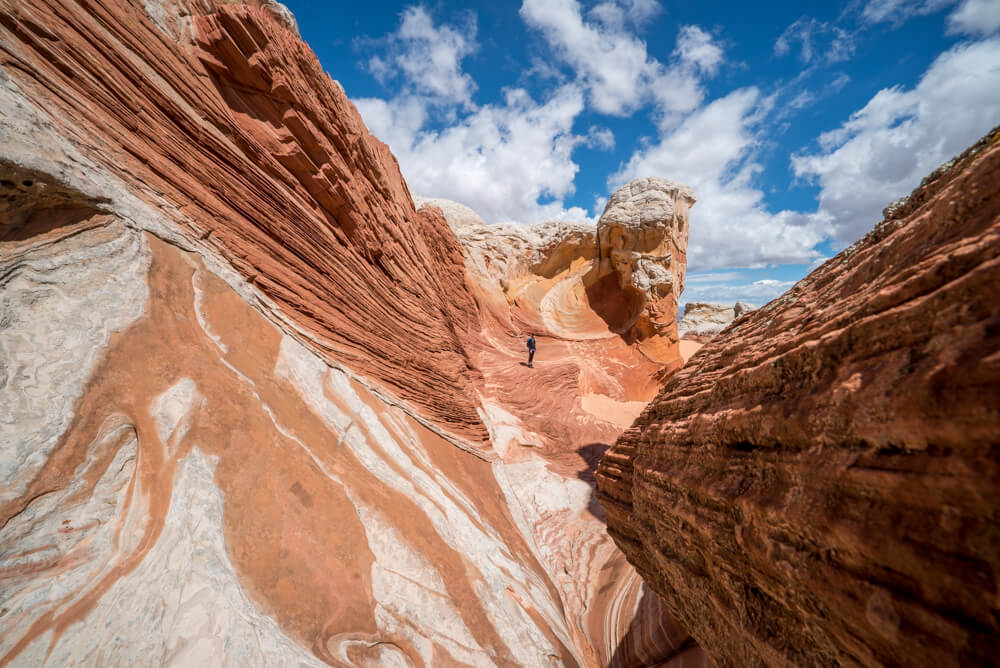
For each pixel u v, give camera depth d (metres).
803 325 2.85
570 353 24.77
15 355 3.44
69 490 3.30
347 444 6.46
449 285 18.92
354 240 9.76
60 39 4.56
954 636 1.26
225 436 4.73
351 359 8.15
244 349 5.84
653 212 25.58
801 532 2.06
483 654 5.12
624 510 6.08
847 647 1.81
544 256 27.27
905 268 2.06
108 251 4.56
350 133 9.57
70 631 2.76
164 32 5.93
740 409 3.00
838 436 1.93
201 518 3.93
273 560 4.19
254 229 6.95
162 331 4.79
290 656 3.54
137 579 3.22
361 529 5.36
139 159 5.34
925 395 1.48
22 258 3.84
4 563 2.78
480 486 10.02
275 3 7.96
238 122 7.01
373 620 4.50
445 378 12.37
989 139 2.22
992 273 1.43
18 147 3.73
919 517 1.46
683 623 4.57
